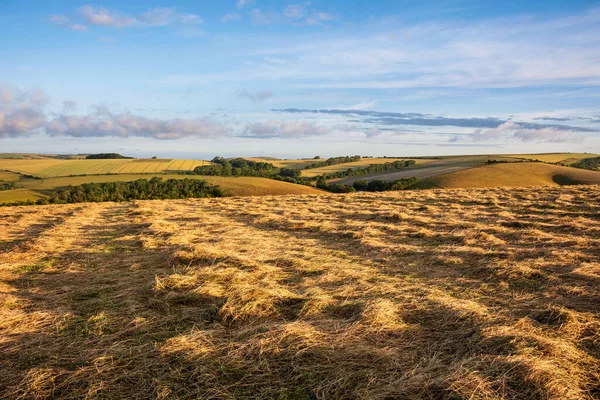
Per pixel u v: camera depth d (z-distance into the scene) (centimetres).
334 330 431
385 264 747
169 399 316
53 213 1823
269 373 353
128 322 470
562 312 450
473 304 494
